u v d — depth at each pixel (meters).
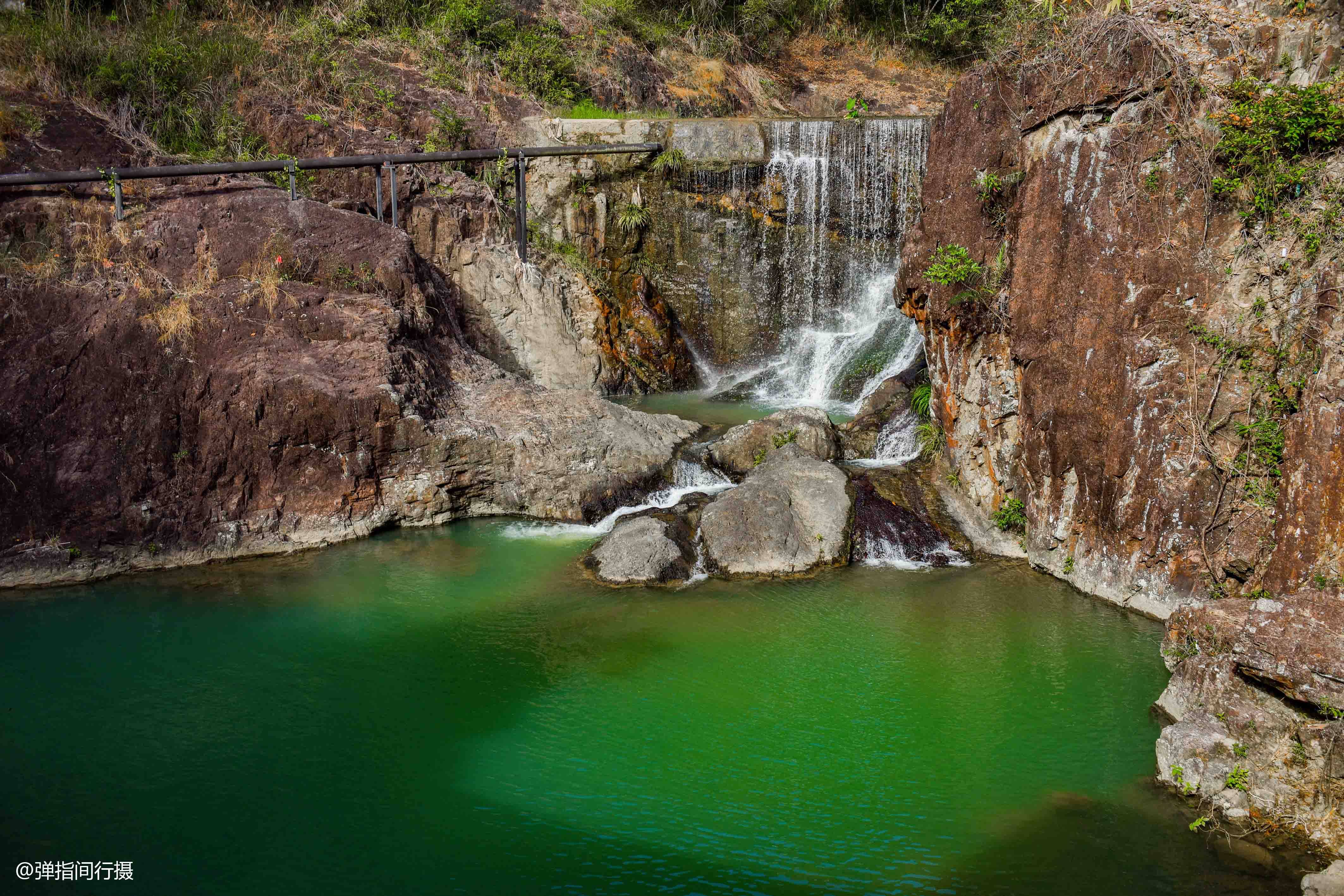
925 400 15.33
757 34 28.53
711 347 21.36
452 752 8.98
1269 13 10.85
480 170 20.67
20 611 11.52
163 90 18.62
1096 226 11.48
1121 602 11.73
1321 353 9.48
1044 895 7.20
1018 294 12.55
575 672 10.37
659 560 12.60
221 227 15.07
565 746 9.09
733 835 7.89
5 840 7.73
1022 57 12.48
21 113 16.52
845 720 9.51
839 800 8.34
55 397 12.84
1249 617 8.45
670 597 12.13
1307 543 9.33
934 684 10.16
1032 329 12.41
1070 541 12.44
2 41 18.11
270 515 13.37
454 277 18.84
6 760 8.73
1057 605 11.86
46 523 12.41
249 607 11.73
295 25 22.59
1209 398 10.59
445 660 10.58
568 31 25.53
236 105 19.38
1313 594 8.47
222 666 10.39
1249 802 8.05
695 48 27.11
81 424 12.84
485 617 11.57
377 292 15.46
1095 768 8.77
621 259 21.11
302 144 19.39
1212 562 10.76
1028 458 12.86
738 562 12.77
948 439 14.14
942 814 8.16
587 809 8.20
